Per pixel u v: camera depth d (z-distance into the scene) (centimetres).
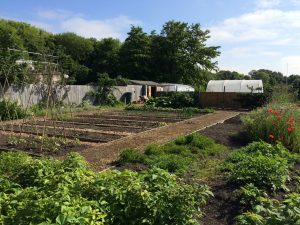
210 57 4697
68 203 297
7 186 391
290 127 920
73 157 491
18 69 1487
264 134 990
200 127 1373
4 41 3894
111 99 2627
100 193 371
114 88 2730
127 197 364
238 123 1486
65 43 5219
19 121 1443
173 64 4606
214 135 1118
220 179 599
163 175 413
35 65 1316
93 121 1547
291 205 322
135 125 1430
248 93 2550
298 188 553
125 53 4706
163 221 355
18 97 1711
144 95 3272
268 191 532
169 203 367
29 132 1145
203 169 681
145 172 425
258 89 2612
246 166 584
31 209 298
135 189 367
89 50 5228
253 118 1090
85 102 2330
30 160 502
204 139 942
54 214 289
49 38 5234
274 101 1691
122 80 3177
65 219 271
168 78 4553
